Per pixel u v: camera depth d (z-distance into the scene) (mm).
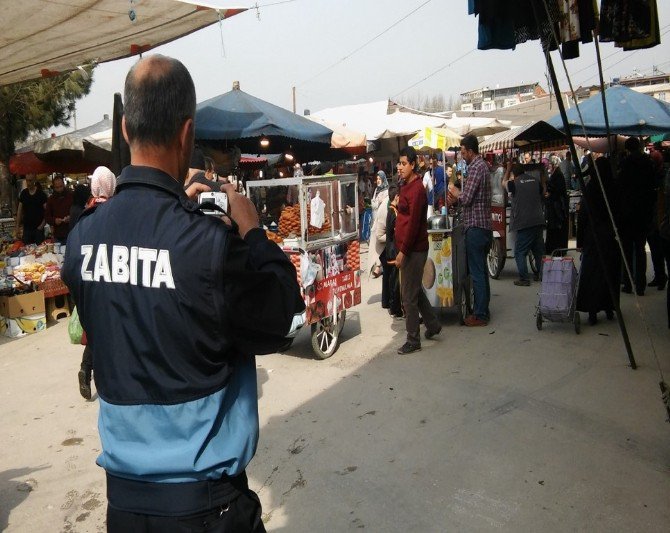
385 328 6434
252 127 7105
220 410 1404
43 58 7156
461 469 3361
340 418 4156
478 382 4641
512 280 8789
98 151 10195
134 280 1346
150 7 5590
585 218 5844
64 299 7992
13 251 8625
